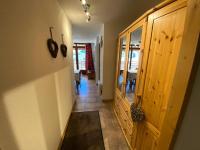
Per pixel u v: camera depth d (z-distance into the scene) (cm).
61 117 184
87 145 177
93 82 572
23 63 84
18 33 79
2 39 65
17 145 78
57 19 170
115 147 174
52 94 144
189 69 54
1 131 65
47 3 132
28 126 91
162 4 94
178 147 66
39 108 108
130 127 166
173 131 66
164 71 95
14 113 75
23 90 84
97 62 481
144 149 130
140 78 133
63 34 203
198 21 48
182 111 60
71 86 277
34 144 100
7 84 69
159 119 103
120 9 202
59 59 177
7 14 69
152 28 109
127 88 193
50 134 136
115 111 265
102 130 211
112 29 278
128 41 183
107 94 326
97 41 457
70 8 194
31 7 96
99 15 230
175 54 83
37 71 105
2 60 65
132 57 173
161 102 99
